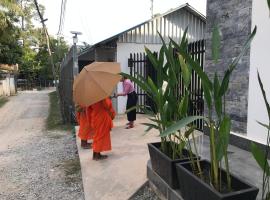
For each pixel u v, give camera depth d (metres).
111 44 11.34
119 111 11.34
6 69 30.83
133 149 6.23
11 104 19.98
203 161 3.26
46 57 44.34
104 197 4.20
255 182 3.54
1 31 25.62
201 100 6.65
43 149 7.56
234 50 5.39
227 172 2.67
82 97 5.45
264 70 4.74
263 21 4.72
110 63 5.98
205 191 2.64
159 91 3.43
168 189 3.51
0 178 5.57
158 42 11.86
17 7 25.06
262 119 4.81
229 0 5.48
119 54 11.47
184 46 3.01
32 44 43.50
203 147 5.05
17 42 33.47
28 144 8.23
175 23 12.09
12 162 6.55
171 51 3.17
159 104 3.45
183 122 2.35
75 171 5.75
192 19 12.33
